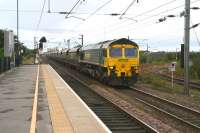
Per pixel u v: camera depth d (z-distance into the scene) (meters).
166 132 15.33
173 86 38.34
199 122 18.52
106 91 30.62
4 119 14.80
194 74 52.44
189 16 30.16
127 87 35.44
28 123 13.96
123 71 34.97
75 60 58.31
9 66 52.94
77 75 49.38
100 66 37.41
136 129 15.77
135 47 35.34
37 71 50.06
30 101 20.11
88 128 13.27
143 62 90.00
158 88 35.78
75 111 16.95
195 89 37.56
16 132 12.38
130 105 22.91
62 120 14.69
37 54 131.50
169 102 24.36
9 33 54.12
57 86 28.70
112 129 15.74
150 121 17.69
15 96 22.33
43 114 16.03
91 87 33.62
